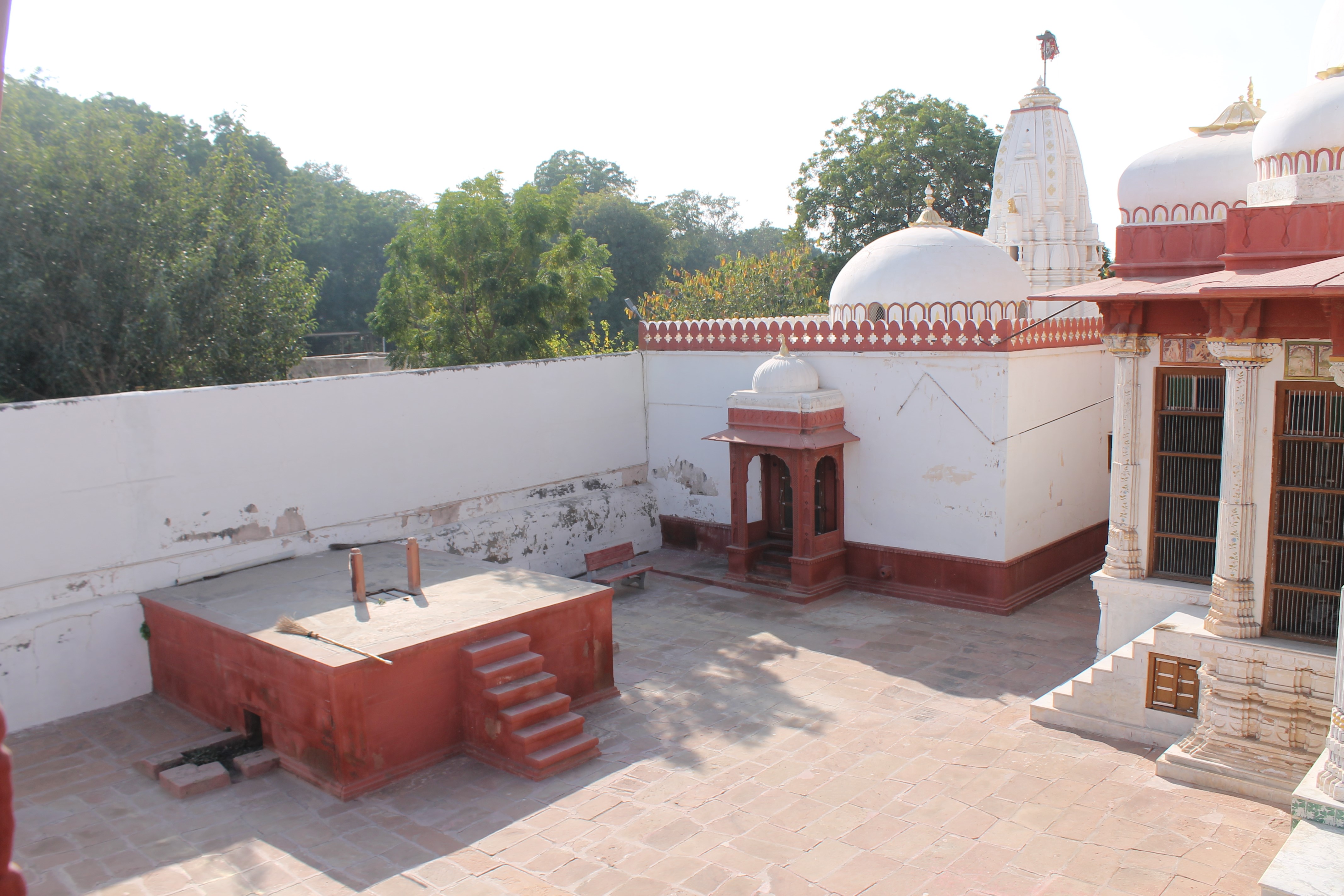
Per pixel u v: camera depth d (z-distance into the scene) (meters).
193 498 9.53
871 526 12.28
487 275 17.30
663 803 6.95
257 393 9.98
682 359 14.04
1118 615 8.53
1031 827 6.45
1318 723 6.72
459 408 11.98
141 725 8.49
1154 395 8.29
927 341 11.44
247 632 7.86
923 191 29.45
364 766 7.21
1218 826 6.39
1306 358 6.92
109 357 12.84
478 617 8.16
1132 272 8.76
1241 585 7.18
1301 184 7.32
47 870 6.19
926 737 7.97
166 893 5.91
